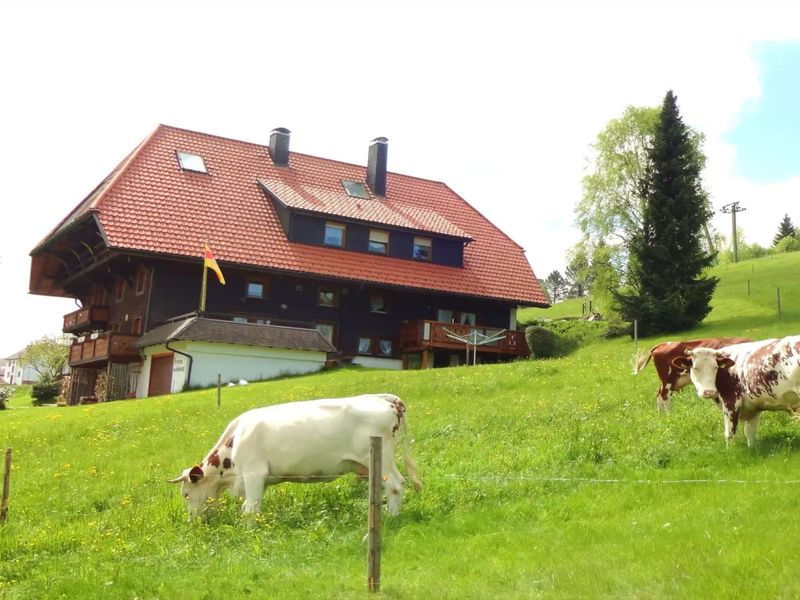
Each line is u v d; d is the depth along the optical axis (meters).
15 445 21.47
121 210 39.62
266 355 37.00
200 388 35.50
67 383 51.16
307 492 11.94
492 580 7.54
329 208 44.19
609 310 49.03
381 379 26.36
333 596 7.58
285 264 41.44
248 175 46.16
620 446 12.79
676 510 9.07
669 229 45.06
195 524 11.10
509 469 12.27
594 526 8.91
